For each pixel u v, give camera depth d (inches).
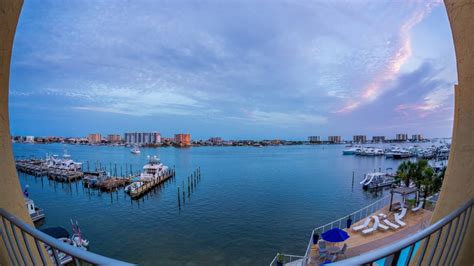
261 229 812.0
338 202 1141.1
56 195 1373.0
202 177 1925.4
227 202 1166.3
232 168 2485.2
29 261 77.9
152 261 613.9
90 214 1014.4
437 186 831.7
